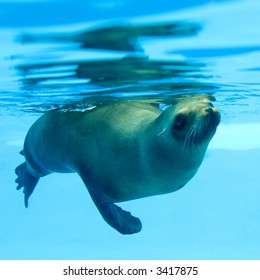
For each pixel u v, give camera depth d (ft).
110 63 26.66
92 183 25.80
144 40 22.95
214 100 42.65
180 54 25.72
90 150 25.77
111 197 25.44
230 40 23.75
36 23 19.79
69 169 29.55
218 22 20.97
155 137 22.67
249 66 29.43
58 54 24.49
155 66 27.89
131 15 19.43
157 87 33.58
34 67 27.27
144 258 66.03
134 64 27.12
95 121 26.22
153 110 29.04
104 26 20.44
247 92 39.27
